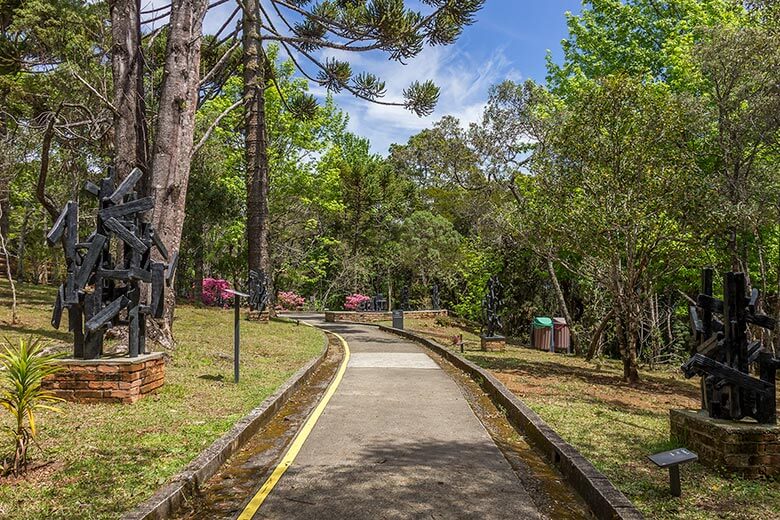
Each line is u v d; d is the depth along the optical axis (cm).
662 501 471
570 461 549
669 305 2391
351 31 1597
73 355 803
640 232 1227
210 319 2022
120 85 1289
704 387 640
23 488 461
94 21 1631
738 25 1739
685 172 1235
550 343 2275
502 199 2381
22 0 1741
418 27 1606
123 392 764
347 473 550
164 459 546
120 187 816
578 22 2633
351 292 4531
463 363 1321
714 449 557
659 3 2495
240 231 3169
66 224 771
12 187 2400
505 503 480
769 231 1831
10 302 1852
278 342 1620
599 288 2289
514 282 3131
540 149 1647
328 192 3491
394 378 1164
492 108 2211
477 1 1606
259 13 2200
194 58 1307
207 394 858
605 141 1259
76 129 1767
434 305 3550
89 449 566
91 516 409
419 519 442
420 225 3900
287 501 477
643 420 812
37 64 1734
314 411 838
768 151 1633
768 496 488
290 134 3195
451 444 662
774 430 545
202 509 464
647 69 2206
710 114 1469
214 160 2608
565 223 1324
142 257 834
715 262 1794
